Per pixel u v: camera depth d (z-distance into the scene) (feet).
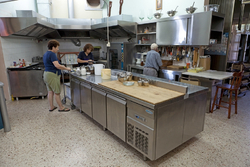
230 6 12.31
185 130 6.91
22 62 14.67
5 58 13.16
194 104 6.97
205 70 12.50
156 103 5.34
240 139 7.93
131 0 17.67
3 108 8.39
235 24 13.00
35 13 15.05
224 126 9.20
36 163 6.40
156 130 5.65
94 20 20.01
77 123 9.70
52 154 6.93
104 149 7.27
